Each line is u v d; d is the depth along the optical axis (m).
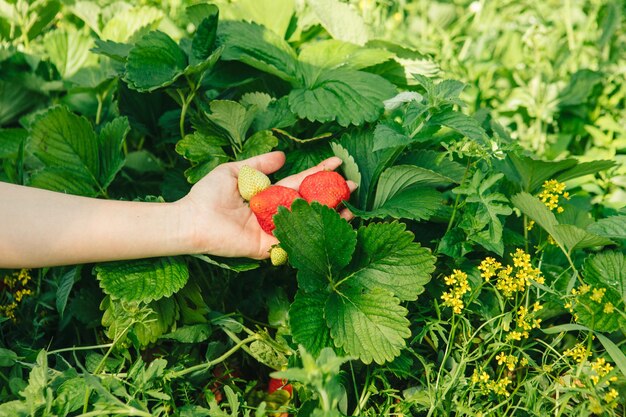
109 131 0.81
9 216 0.66
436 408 0.68
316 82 0.84
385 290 0.69
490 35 1.24
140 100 0.92
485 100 1.09
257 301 0.79
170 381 0.69
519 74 1.14
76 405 0.65
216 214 0.70
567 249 0.75
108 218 0.68
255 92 0.85
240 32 0.86
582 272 0.76
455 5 1.39
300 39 1.01
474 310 0.74
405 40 1.17
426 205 0.73
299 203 0.67
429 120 0.72
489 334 0.70
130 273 0.70
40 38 1.17
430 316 0.74
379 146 0.70
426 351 0.75
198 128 0.79
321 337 0.68
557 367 0.71
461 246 0.73
